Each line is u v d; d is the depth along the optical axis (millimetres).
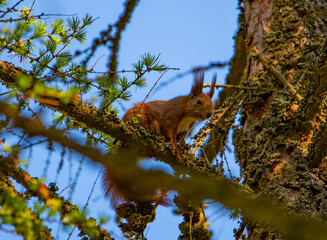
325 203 7793
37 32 7602
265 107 9750
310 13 10609
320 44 10141
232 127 10125
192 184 4848
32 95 6711
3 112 4930
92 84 7629
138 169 4734
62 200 7016
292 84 9633
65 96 7188
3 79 7449
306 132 8789
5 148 5996
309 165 8352
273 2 11000
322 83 8750
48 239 6520
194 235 7953
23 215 6164
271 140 8953
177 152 8508
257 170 8609
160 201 8383
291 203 7734
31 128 4918
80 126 8148
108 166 4738
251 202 4980
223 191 4930
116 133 8156
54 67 7621
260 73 10180
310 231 4812
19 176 6738
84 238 7293
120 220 8328
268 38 10602
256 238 7746
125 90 7723
